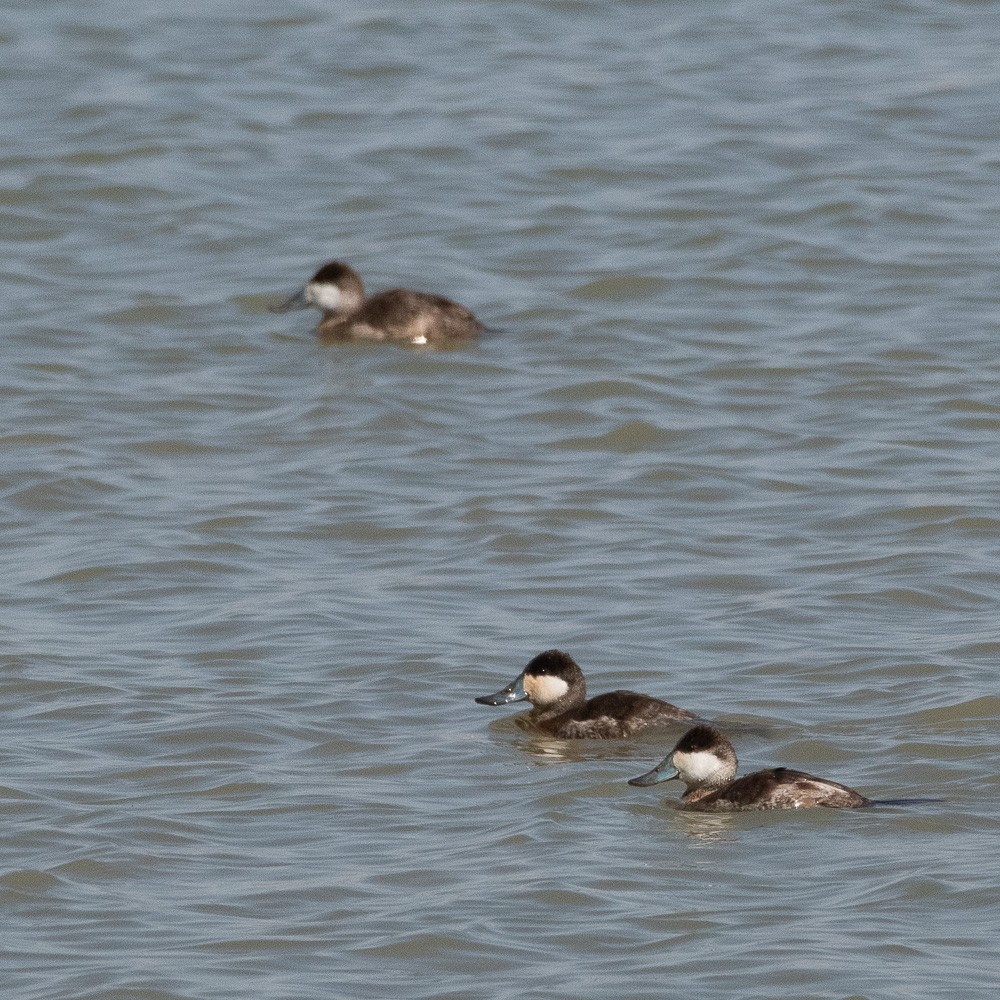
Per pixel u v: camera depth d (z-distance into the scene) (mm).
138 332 27797
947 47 41188
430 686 16750
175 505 21516
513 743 15695
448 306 27734
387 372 26156
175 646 17594
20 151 35250
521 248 31125
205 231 31969
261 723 15836
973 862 13086
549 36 42438
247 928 12289
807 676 16828
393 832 13812
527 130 36406
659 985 11477
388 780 14805
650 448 23406
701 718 15930
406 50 41469
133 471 22656
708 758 14500
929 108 37375
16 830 13789
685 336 27391
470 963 11805
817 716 15961
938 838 13570
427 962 11812
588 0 44750
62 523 21062
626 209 32688
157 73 39844
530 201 33156
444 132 36406
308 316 28688
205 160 35094
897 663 17016
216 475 22531
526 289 29438
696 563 19750
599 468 22734
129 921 12406
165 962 11844
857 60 40406
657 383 25516
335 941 12094
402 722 16000
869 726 15734
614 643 17688
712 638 17766
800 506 21406
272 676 16875
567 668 16156
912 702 16156
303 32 42750
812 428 23922
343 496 21781
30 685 16625
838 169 34219
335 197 33438
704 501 21672
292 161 35125
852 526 20766
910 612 18359
